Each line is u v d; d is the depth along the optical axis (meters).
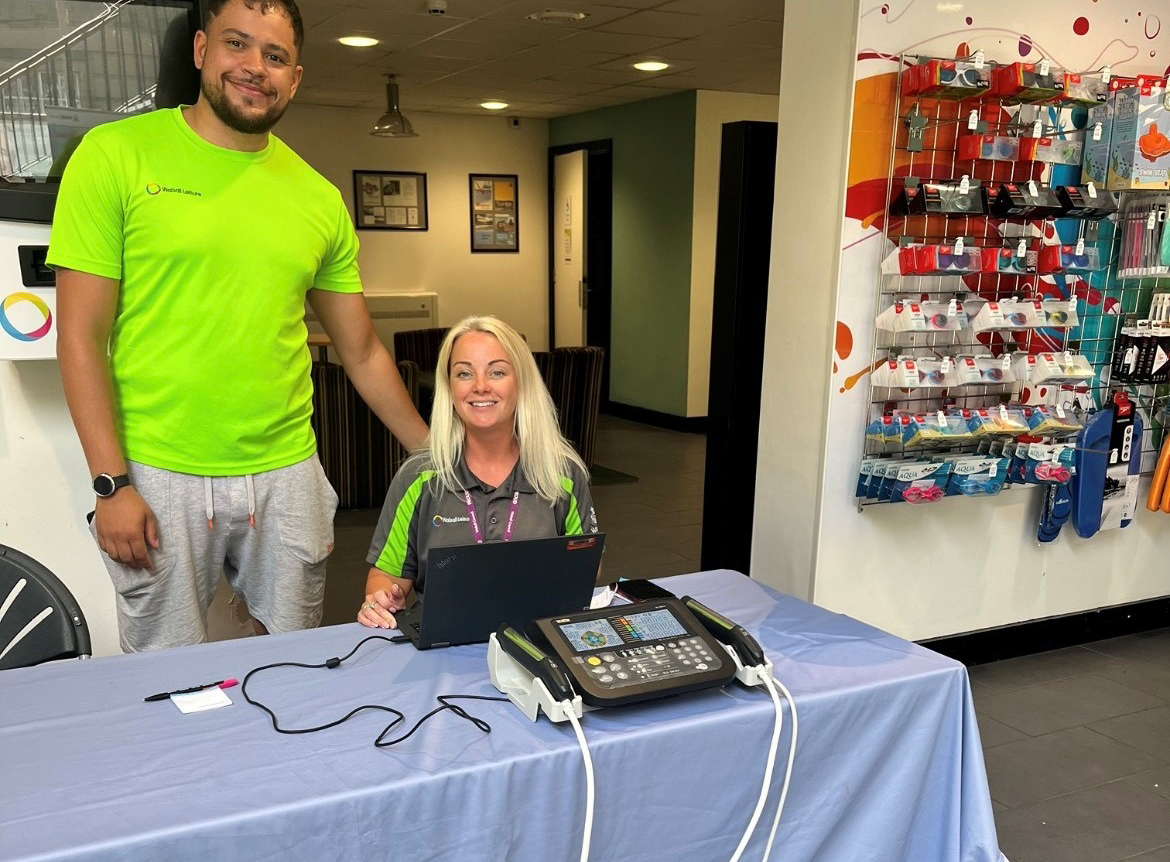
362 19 5.01
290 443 2.02
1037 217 2.93
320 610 2.19
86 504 2.36
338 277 2.13
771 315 3.11
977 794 1.62
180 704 1.38
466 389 1.84
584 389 5.93
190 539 1.92
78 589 2.39
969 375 2.84
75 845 1.02
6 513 2.28
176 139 1.80
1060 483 3.12
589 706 1.36
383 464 5.20
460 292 9.23
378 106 8.37
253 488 1.96
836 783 1.52
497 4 4.70
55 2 2.07
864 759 1.54
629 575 4.18
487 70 6.51
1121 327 3.22
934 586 3.21
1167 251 2.98
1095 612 3.57
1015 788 2.54
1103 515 3.32
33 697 1.40
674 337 7.70
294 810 1.11
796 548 3.09
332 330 2.21
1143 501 3.51
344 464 5.12
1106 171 2.93
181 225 1.79
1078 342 3.14
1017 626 3.41
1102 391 3.25
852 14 2.68
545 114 8.86
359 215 8.70
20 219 2.00
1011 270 2.84
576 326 9.12
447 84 7.11
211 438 1.89
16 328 2.05
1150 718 2.96
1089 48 3.02
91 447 1.77
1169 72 3.18
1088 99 2.87
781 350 3.08
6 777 1.17
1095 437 3.19
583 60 6.12
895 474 2.82
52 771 1.19
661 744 1.33
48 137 2.11
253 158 1.87
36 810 1.09
